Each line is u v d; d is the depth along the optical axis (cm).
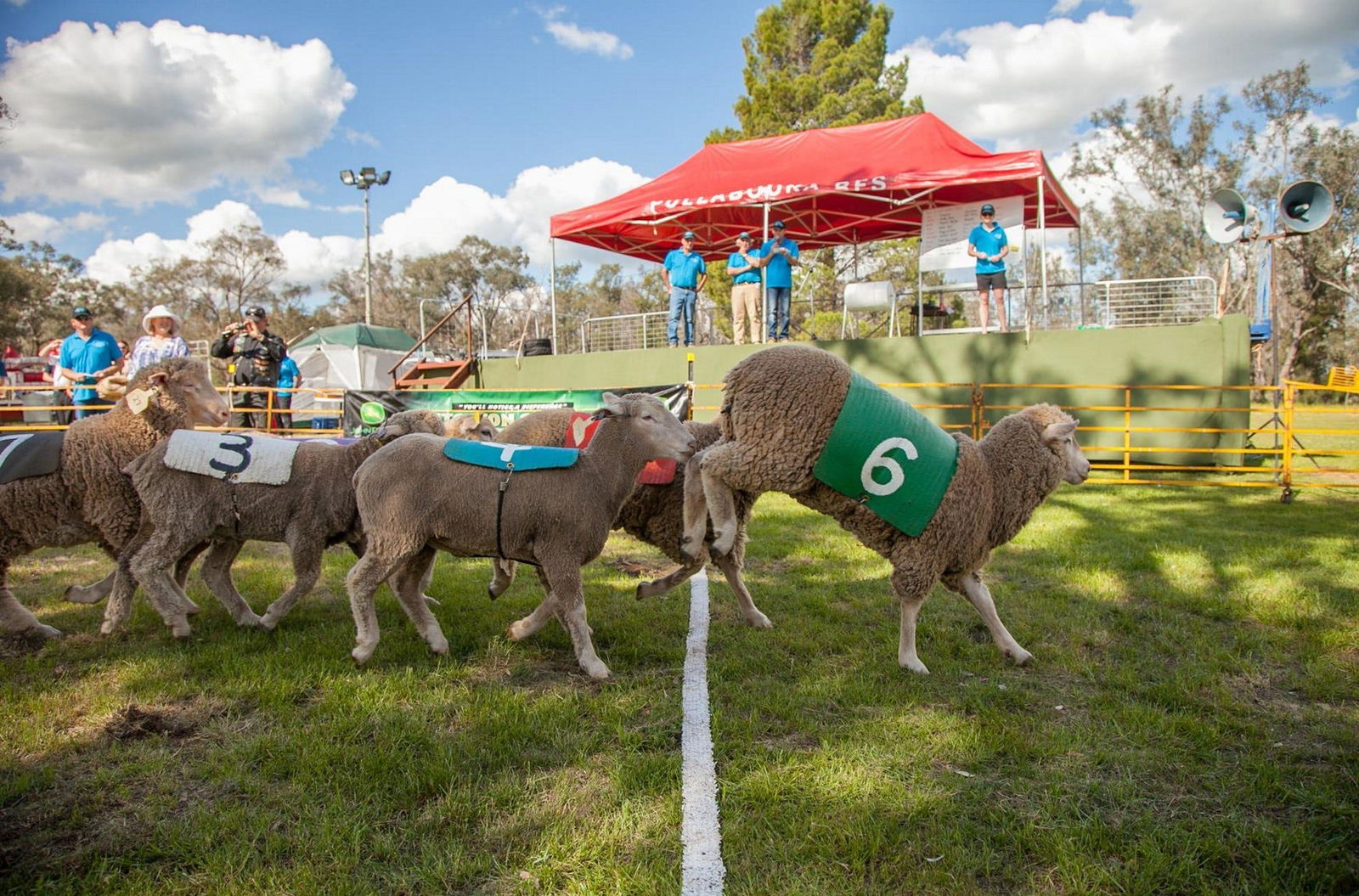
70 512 471
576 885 250
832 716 376
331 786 309
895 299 1546
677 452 445
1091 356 1144
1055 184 1324
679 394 1095
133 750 338
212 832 278
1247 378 1091
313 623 509
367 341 2919
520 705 377
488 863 262
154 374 489
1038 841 275
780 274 1277
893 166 1298
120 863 262
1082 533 766
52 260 4859
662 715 377
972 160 1275
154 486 455
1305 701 397
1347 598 545
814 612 539
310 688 406
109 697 386
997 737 347
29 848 270
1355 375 1117
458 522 420
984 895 253
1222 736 353
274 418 1258
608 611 538
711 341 1769
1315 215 1227
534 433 571
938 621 512
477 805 294
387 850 268
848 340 1278
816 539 766
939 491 418
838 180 1295
